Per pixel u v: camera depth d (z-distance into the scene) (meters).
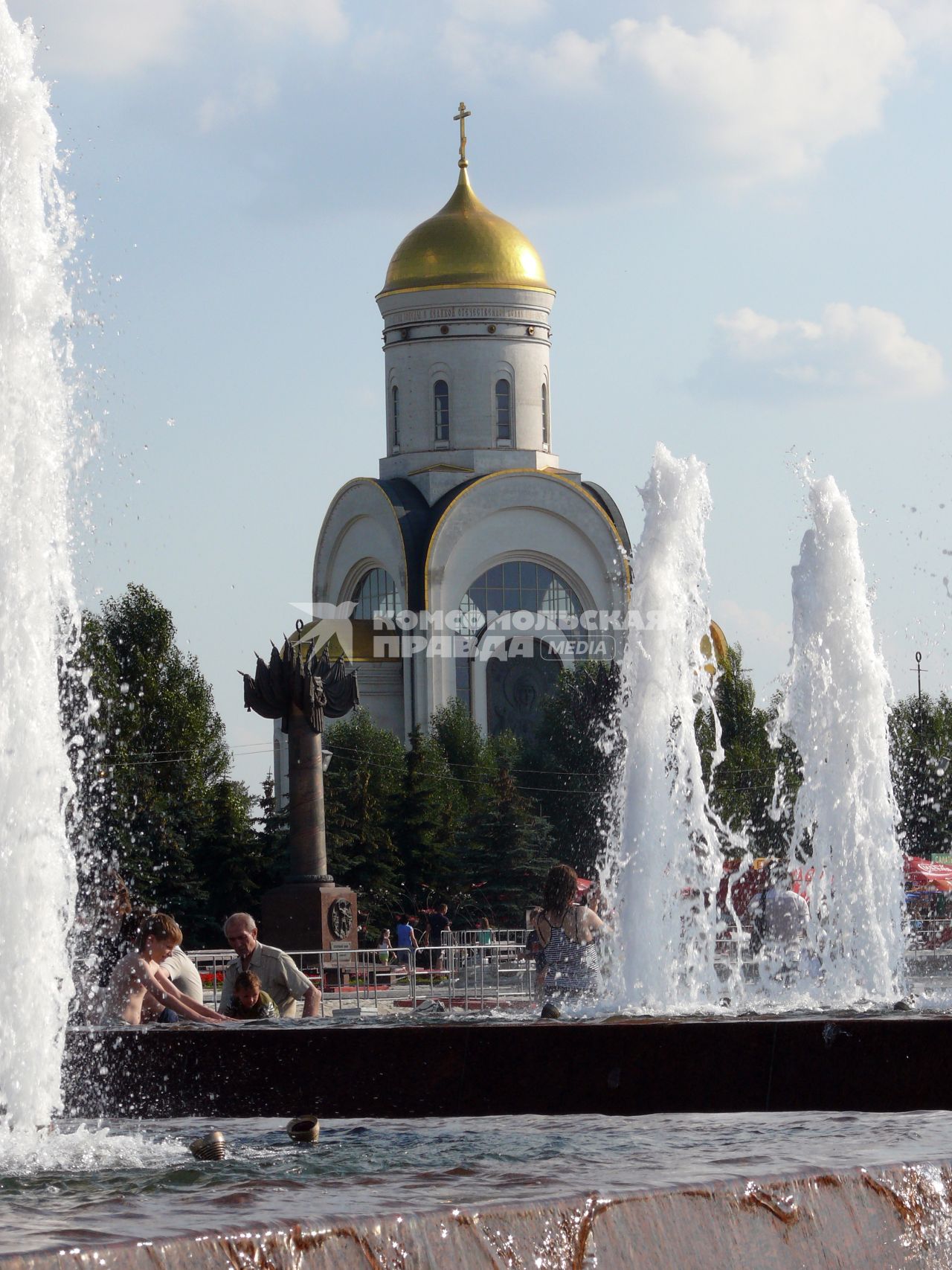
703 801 26.09
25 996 14.00
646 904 24.98
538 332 116.06
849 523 28.38
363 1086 14.10
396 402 117.00
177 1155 9.81
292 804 53.09
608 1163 7.68
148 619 81.44
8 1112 13.70
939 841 67.81
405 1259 5.95
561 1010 18.34
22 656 15.07
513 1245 6.18
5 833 14.49
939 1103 12.90
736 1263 6.64
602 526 112.31
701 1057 13.37
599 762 101.25
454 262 114.62
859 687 27.97
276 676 53.00
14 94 15.84
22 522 15.56
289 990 19.75
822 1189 7.11
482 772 100.38
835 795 27.64
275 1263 5.70
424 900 84.06
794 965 24.91
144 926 17.89
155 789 74.81
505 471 110.56
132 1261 5.45
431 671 108.88
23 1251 5.39
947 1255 7.33
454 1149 9.43
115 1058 14.65
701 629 27.19
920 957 34.66
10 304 15.77
